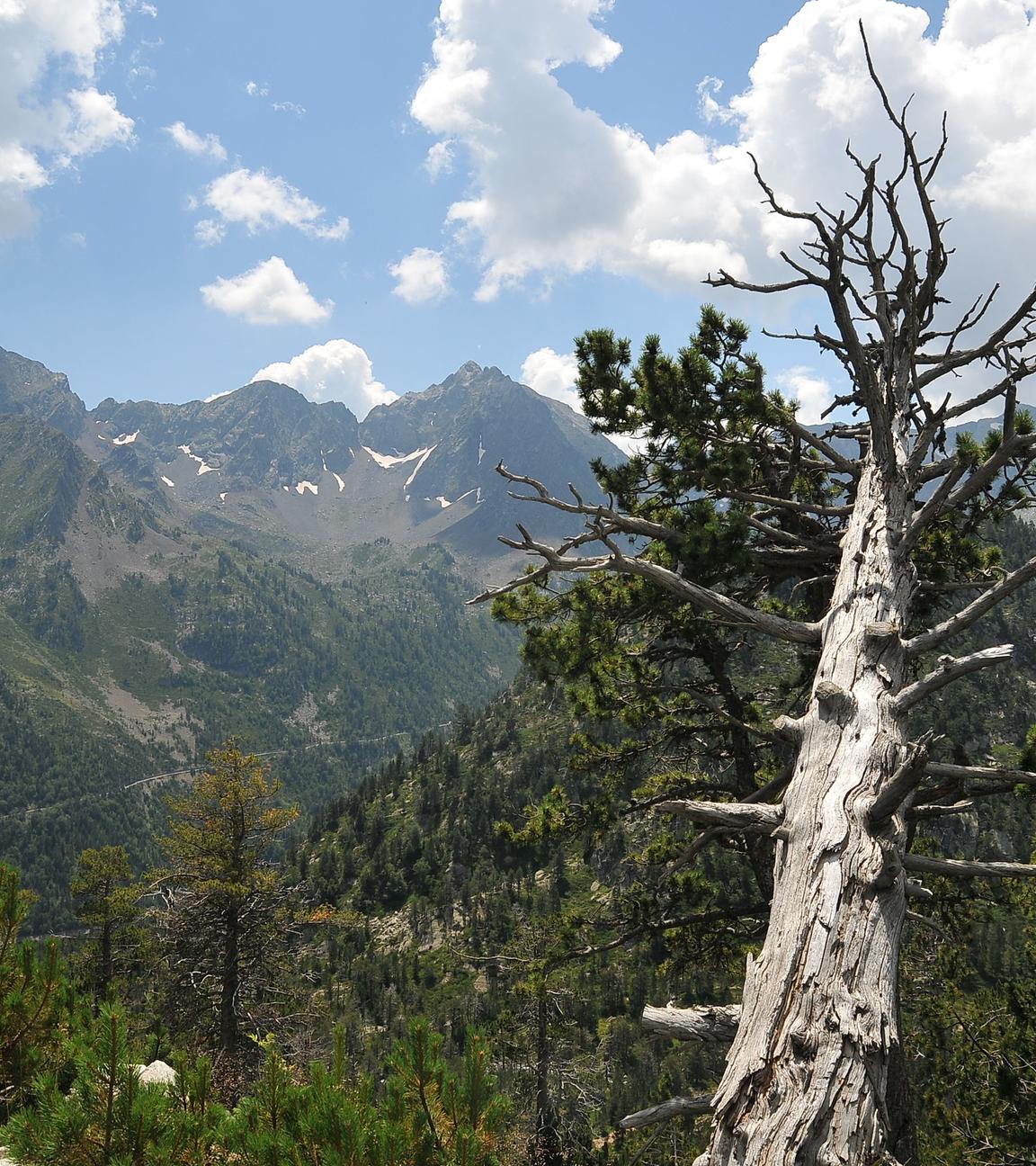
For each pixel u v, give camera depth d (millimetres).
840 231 9016
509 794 133000
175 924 26172
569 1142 20406
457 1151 4246
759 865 8875
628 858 10438
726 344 9773
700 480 9508
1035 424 9039
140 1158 4113
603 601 9961
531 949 13266
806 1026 4039
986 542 10414
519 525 8086
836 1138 3541
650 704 10164
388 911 124250
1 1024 5191
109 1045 4336
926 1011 13109
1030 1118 10977
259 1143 4047
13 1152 4109
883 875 4648
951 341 10047
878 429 8953
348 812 155250
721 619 8773
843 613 7383
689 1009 4953
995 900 10039
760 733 8219
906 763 4672
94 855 40250
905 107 9023
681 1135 8375
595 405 9820
